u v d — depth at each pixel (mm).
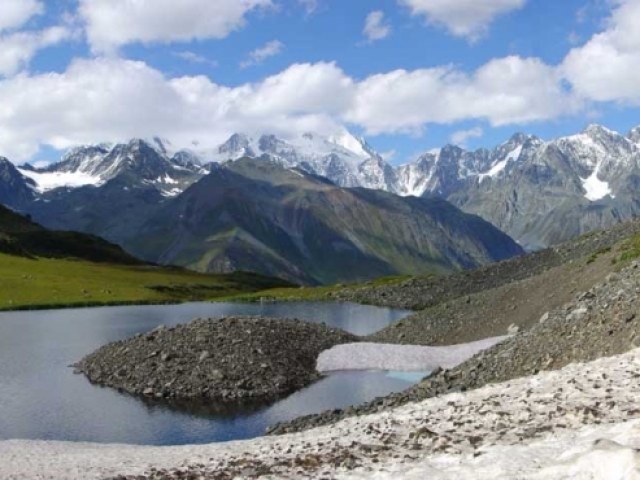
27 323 120062
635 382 29500
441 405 35281
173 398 62125
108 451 39438
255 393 62781
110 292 176750
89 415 56531
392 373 70688
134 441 49219
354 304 172625
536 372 45312
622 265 75625
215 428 52719
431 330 91250
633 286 47156
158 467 31641
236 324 80500
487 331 83938
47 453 38969
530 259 169625
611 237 155625
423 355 76750
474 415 29578
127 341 78000
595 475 15078
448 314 94000
